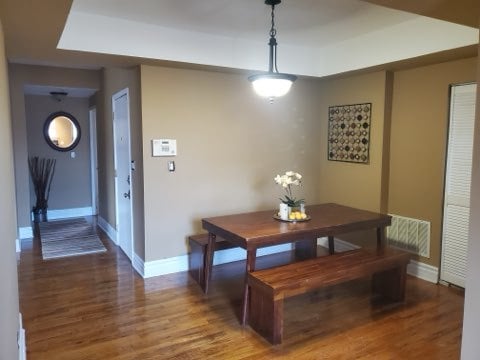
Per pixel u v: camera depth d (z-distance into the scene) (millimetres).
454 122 3596
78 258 4656
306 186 4969
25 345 2703
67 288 3736
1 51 1924
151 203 3926
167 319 3111
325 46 4305
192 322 3064
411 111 3973
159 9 3006
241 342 2777
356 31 3703
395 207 4203
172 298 3504
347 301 3436
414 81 3922
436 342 2766
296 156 4852
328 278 2943
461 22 2236
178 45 3574
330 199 4930
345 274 3041
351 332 2906
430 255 3883
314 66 4441
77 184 7141
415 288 3719
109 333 2891
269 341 2779
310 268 3072
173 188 4035
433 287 3736
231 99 4289
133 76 3984
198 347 2711
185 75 3975
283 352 2646
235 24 3404
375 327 2979
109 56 3367
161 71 3836
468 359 1647
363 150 4391
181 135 4020
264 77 2896
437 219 3795
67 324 3025
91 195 7254
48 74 5461
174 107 3943
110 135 5238
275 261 4555
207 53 3732
